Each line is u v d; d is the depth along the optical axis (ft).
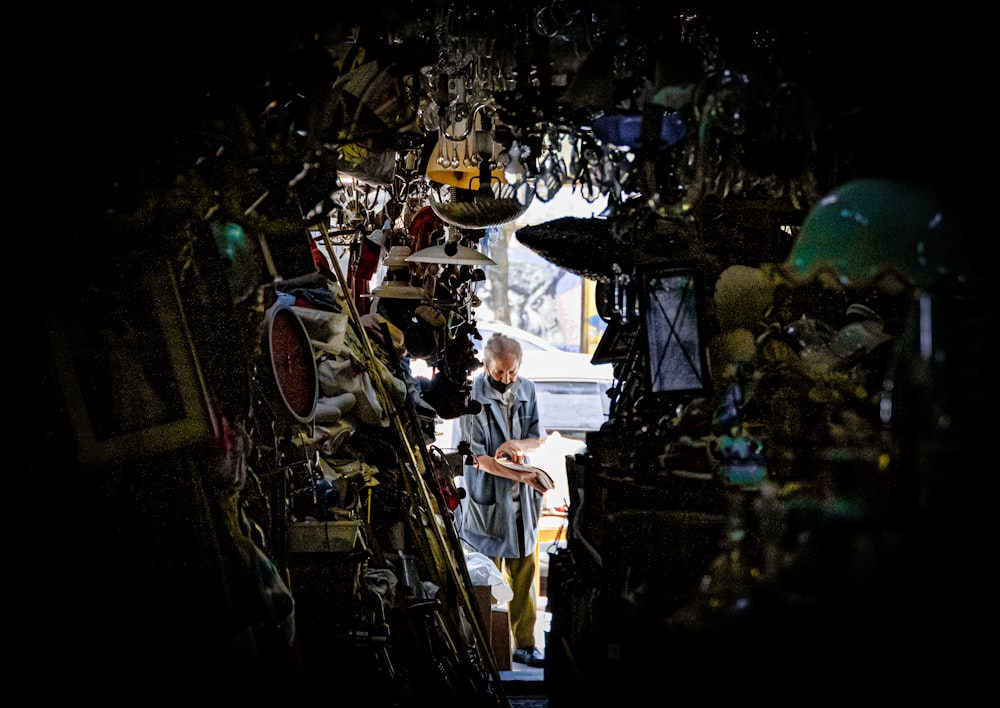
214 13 9.93
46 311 9.11
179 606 10.21
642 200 13.28
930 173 10.35
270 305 12.27
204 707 10.16
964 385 9.68
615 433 14.14
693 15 12.37
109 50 9.27
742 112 11.37
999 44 9.71
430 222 18.38
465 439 21.17
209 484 10.95
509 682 18.40
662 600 12.80
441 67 13.92
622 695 12.77
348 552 12.69
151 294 10.45
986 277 9.92
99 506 9.52
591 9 12.90
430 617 14.56
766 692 10.36
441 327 17.93
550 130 12.92
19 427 8.75
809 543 10.73
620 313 14.94
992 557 9.08
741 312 13.14
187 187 10.85
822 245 10.88
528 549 20.97
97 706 9.05
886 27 10.34
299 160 12.02
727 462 12.65
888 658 9.29
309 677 12.35
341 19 11.25
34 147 8.96
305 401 13.11
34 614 8.61
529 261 60.49
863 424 11.42
